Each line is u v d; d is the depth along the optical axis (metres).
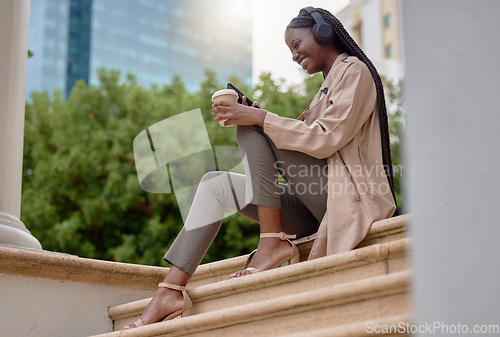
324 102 2.71
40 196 9.74
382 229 2.37
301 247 2.63
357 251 2.08
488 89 1.22
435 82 1.25
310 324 1.86
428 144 1.23
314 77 9.23
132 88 10.53
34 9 49.91
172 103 10.04
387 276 1.73
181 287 2.52
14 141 3.17
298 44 2.87
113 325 2.94
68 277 2.85
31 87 47.81
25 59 3.37
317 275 2.18
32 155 10.20
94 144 9.88
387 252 2.01
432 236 1.19
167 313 2.47
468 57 1.24
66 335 2.79
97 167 9.75
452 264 1.17
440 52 1.26
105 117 10.30
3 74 3.18
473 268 1.15
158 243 9.32
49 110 10.52
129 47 51.25
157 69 52.31
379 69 2.66
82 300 2.88
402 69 1.32
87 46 49.47
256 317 1.96
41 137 10.31
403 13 1.32
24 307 2.70
